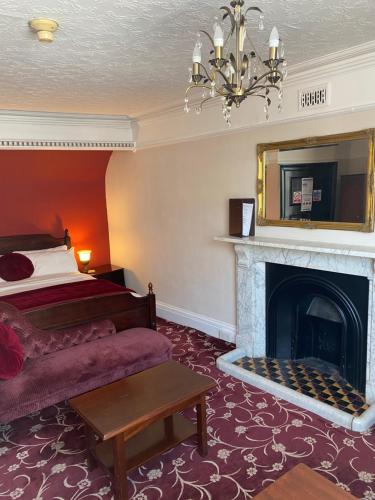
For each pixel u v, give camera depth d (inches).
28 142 168.2
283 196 128.3
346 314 119.8
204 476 88.2
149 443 91.6
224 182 150.7
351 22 82.4
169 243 185.0
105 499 83.2
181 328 179.8
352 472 87.1
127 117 184.4
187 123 160.6
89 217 221.3
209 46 92.6
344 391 119.1
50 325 124.9
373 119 104.0
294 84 118.5
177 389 91.1
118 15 74.5
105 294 140.4
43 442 103.1
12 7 69.8
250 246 137.3
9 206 192.9
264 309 142.6
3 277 170.9
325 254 116.9
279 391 118.6
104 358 115.4
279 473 88.0
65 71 109.7
